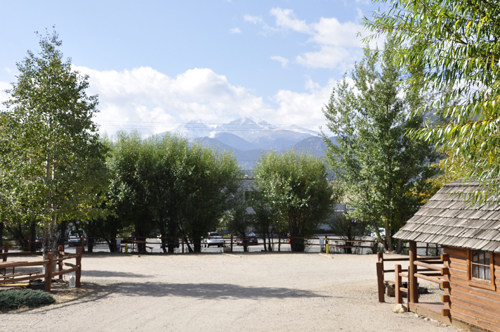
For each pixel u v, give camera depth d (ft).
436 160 80.28
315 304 36.81
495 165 18.93
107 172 46.34
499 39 19.98
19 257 74.95
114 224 90.12
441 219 32.04
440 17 21.61
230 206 91.40
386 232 85.35
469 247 26.35
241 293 42.37
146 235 91.66
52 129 43.62
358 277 56.54
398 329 28.25
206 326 27.81
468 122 19.06
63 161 42.91
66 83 44.60
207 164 91.04
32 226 82.38
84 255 79.77
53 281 44.98
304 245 95.55
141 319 29.43
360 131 81.15
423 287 44.24
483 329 26.58
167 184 90.12
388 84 76.95
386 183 79.92
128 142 88.02
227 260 74.59
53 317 28.96
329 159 87.20
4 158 40.70
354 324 29.43
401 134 79.25
